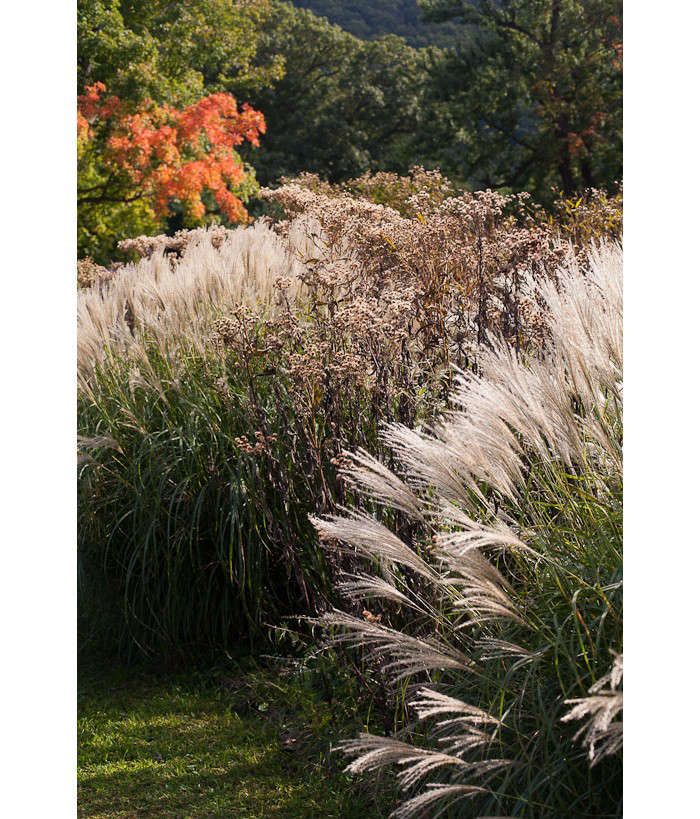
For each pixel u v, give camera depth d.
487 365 2.63
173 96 13.64
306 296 4.54
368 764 1.93
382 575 2.66
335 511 2.84
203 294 4.45
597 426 2.33
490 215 4.06
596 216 5.60
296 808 2.63
